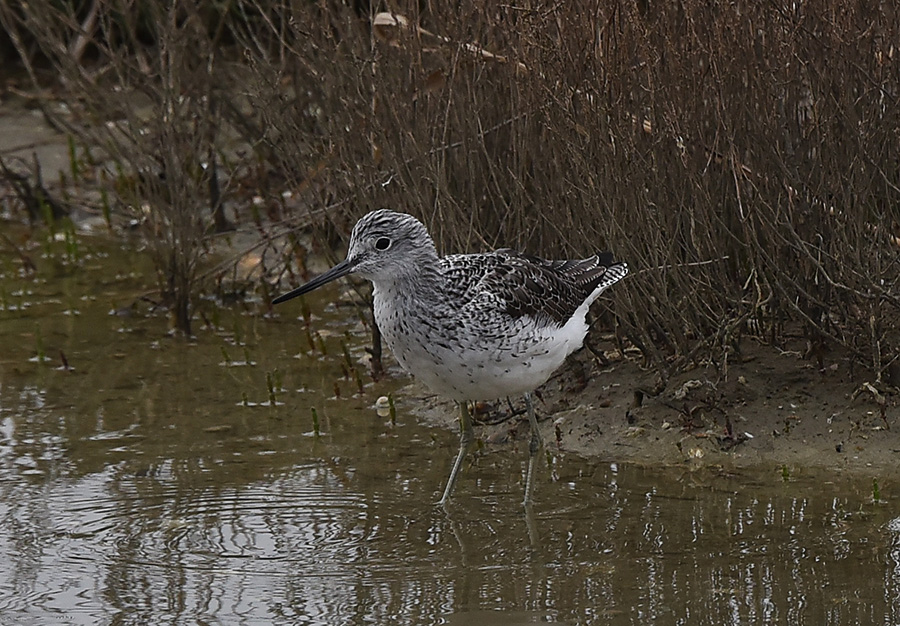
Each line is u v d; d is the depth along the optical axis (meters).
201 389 13.12
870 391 11.13
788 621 8.21
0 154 19.78
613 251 11.21
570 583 8.91
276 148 13.55
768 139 10.79
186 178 14.56
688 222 11.21
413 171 11.89
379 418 12.33
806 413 11.34
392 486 10.78
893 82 10.74
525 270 10.00
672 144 10.92
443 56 11.58
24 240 17.73
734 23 10.62
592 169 11.04
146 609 8.75
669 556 9.25
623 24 10.77
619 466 11.00
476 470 11.09
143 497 10.63
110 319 15.20
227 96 17.12
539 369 9.95
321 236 13.39
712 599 8.56
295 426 12.16
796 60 10.68
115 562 9.48
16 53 22.69
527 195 11.59
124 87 14.51
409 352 9.81
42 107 17.72
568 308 10.20
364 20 12.91
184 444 11.75
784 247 11.26
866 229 11.20
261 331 14.77
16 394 13.02
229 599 8.87
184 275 14.51
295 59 14.38
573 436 11.59
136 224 17.98
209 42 15.73
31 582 9.19
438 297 9.63
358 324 14.88
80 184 19.17
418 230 9.62
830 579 8.77
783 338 12.01
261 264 15.48
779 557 9.14
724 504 10.11
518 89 11.10
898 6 10.50
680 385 11.84
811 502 10.06
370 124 11.96
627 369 12.32
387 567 9.29
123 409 12.63
